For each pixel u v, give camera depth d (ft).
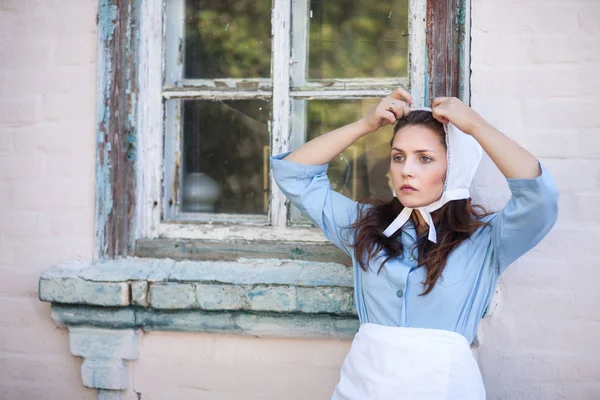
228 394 7.98
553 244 7.37
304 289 7.36
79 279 7.74
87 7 8.18
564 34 7.27
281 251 7.97
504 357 7.50
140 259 8.19
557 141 7.30
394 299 6.28
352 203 6.96
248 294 7.46
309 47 8.09
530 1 7.32
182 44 8.35
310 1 8.07
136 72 8.13
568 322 7.38
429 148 6.07
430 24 7.54
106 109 8.16
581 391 7.39
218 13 8.28
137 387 8.12
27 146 8.32
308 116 8.11
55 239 8.31
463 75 7.43
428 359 5.97
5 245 8.40
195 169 8.39
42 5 8.24
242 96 8.18
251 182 8.29
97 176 8.18
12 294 8.40
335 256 7.88
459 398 5.94
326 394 7.78
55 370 8.35
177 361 8.05
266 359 7.89
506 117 7.38
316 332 7.62
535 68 7.32
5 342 8.45
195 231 8.21
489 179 7.40
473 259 6.23
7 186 8.38
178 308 7.64
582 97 7.25
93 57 8.18
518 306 7.46
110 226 8.23
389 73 7.92
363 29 7.96
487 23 7.39
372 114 6.48
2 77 8.33
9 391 8.47
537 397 7.47
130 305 7.82
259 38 8.20
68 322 8.00
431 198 6.15
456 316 6.17
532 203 5.65
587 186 7.29
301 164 6.77
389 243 6.45
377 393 6.00
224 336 7.95
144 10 8.18
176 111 8.36
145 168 8.26
